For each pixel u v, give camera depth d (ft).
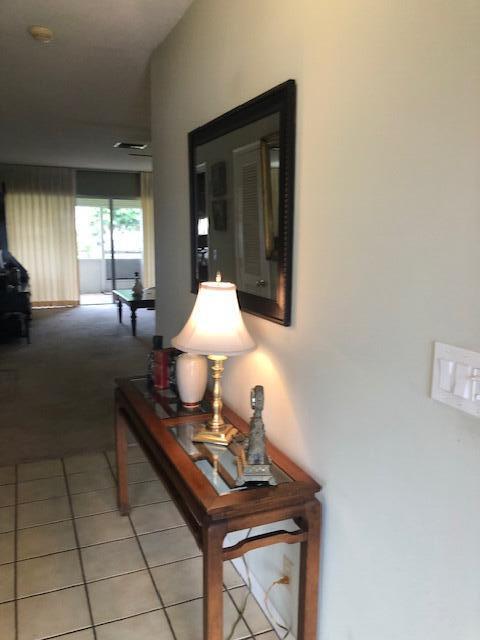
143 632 5.48
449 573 3.26
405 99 3.33
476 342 2.93
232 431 5.52
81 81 11.04
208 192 6.87
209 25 6.59
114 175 29.76
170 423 5.88
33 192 27.37
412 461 3.51
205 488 4.38
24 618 5.64
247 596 6.09
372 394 3.87
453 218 3.02
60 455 9.77
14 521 7.49
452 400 3.11
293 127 4.67
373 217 3.72
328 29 4.11
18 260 27.66
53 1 7.18
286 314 4.98
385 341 3.69
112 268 31.65
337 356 4.27
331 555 4.53
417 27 3.20
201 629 5.53
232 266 6.27
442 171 3.08
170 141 8.48
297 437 4.98
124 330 22.30
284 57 4.81
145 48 8.94
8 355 17.69
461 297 3.01
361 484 4.06
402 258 3.46
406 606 3.66
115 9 7.39
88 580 6.26
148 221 30.22
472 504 3.05
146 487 8.52
